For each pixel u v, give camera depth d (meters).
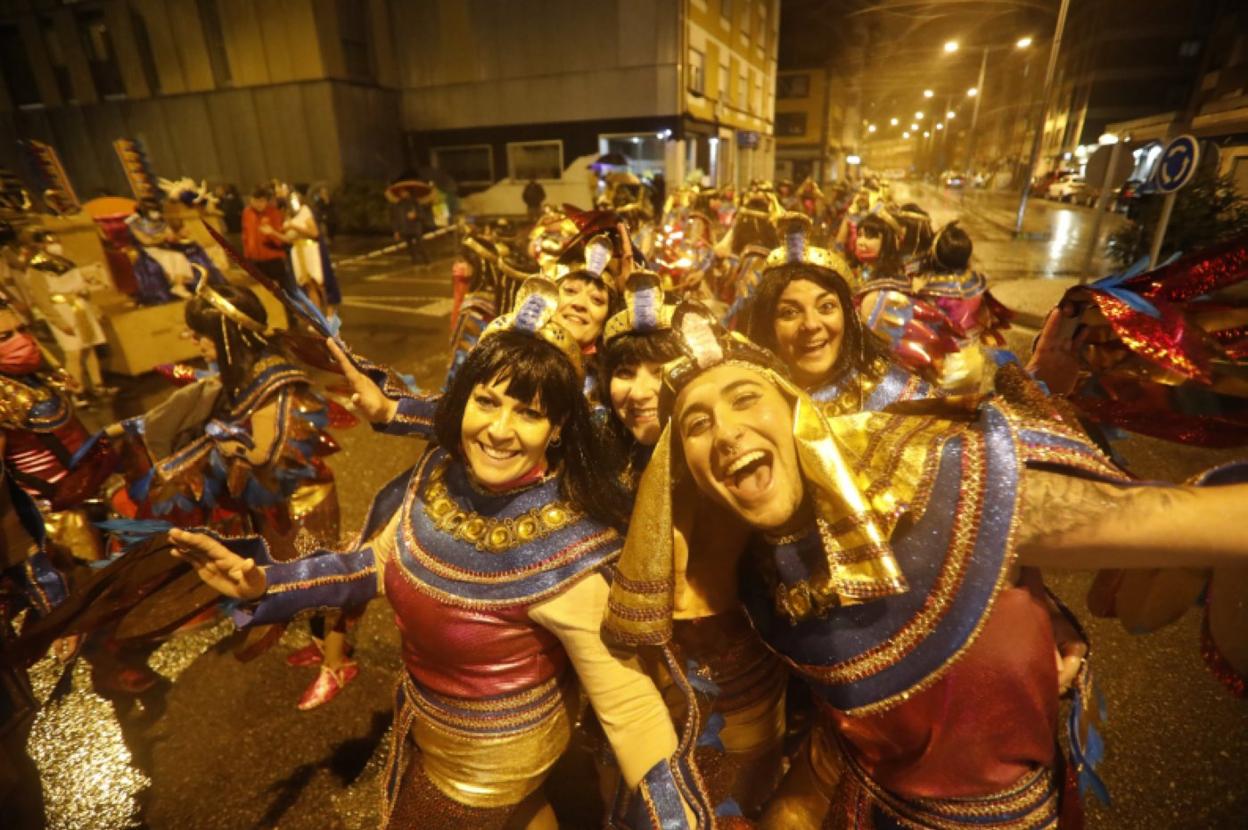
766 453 0.93
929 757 1.09
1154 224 8.79
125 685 2.69
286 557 1.78
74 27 23.16
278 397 2.29
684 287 5.51
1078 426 1.19
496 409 1.25
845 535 0.91
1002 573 0.90
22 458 2.30
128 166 7.55
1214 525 0.81
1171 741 2.40
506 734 1.37
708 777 1.50
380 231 20.72
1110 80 32.34
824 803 1.39
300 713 2.61
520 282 3.53
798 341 1.81
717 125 28.42
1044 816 1.11
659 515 1.05
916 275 3.68
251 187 23.39
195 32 21.88
